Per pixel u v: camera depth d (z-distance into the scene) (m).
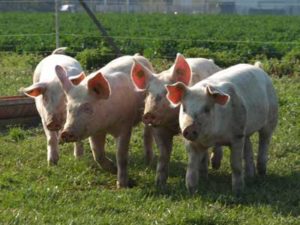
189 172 8.70
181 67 8.92
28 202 8.32
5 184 9.09
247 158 9.51
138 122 9.70
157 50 23.97
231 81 8.91
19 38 27.67
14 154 10.69
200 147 8.62
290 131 11.99
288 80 17.47
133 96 9.32
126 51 24.19
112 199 8.46
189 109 8.16
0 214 7.81
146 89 8.88
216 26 42.19
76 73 10.33
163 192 8.84
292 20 48.88
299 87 16.23
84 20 45.88
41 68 11.10
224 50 24.75
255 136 11.58
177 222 7.62
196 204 8.21
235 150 8.73
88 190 9.06
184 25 43.03
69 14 54.31
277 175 9.80
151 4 71.88
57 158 10.15
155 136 9.26
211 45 25.97
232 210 8.07
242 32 36.56
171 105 8.63
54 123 9.24
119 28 38.66
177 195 8.62
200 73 10.02
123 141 9.28
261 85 9.39
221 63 21.50
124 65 9.70
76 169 9.89
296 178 9.62
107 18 48.75
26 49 24.70
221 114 8.43
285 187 9.21
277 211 8.14
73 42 25.55
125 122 9.27
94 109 8.67
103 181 9.46
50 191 8.70
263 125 9.47
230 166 9.67
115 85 9.09
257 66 9.80
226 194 8.66
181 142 11.33
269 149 10.91
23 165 10.12
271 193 8.91
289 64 19.41
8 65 20.95
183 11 73.25
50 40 26.17
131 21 46.03
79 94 8.66
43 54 24.00
